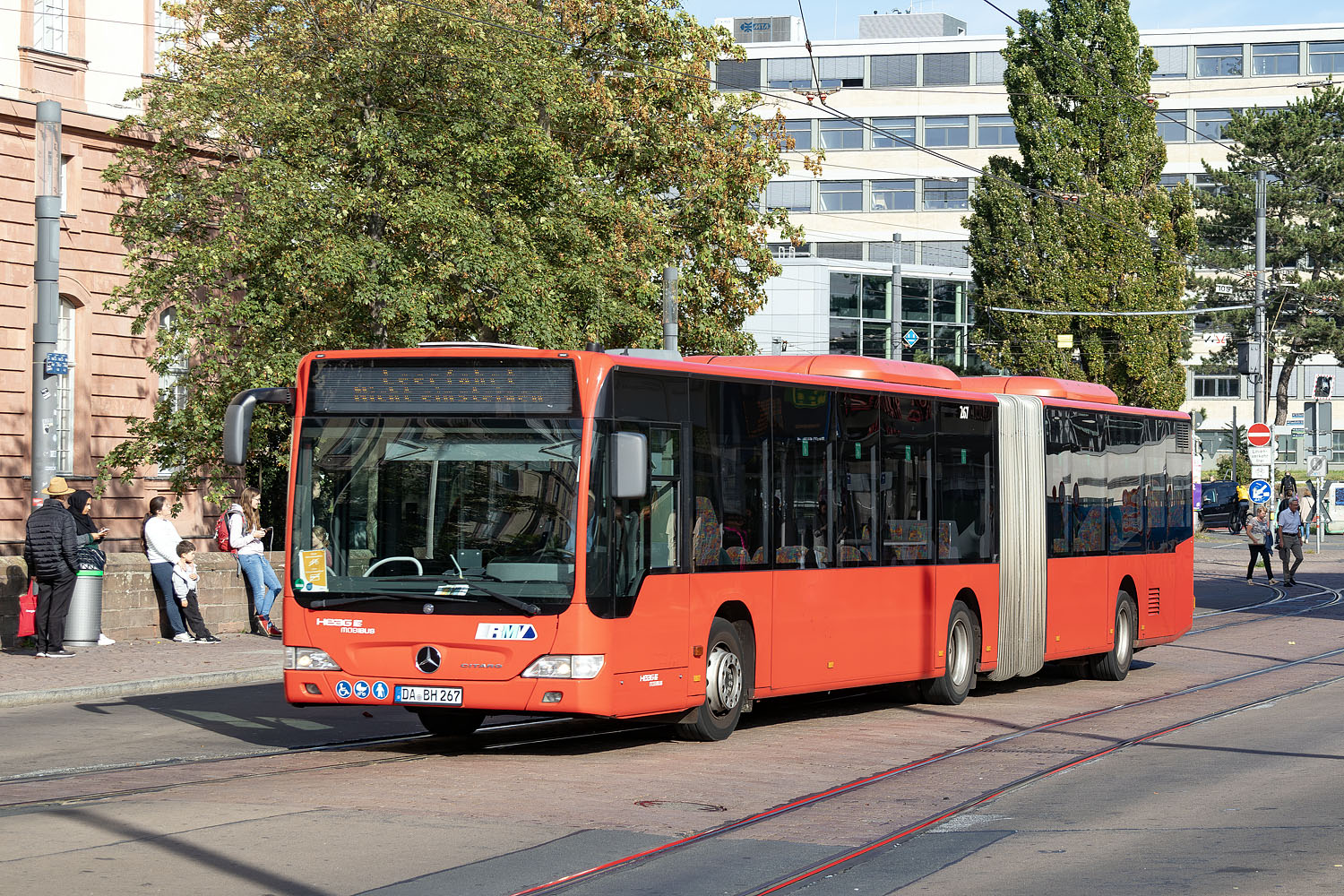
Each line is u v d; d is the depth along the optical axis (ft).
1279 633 89.15
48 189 73.10
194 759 41.88
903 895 26.99
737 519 46.50
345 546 41.88
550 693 40.22
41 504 72.38
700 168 108.58
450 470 41.50
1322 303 275.18
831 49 320.50
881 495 53.62
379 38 81.97
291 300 82.64
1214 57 319.68
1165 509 74.90
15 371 97.55
